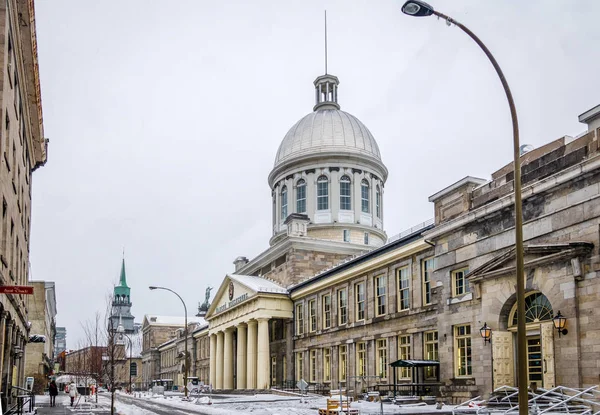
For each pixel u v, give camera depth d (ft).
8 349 95.35
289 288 206.39
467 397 105.09
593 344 79.51
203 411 123.44
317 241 225.35
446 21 53.21
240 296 221.05
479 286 103.04
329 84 293.64
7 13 71.36
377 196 271.69
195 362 326.65
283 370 207.41
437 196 118.32
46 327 293.23
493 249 101.35
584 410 73.10
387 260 145.59
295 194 263.70
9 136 79.97
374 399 127.54
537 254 89.40
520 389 46.03
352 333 161.27
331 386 170.09
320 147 262.67
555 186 88.17
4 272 82.48
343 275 166.20
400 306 141.49
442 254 116.37
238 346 223.92
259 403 142.92
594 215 81.61
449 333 111.86
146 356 458.91
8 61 77.30
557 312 84.84
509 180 100.58
